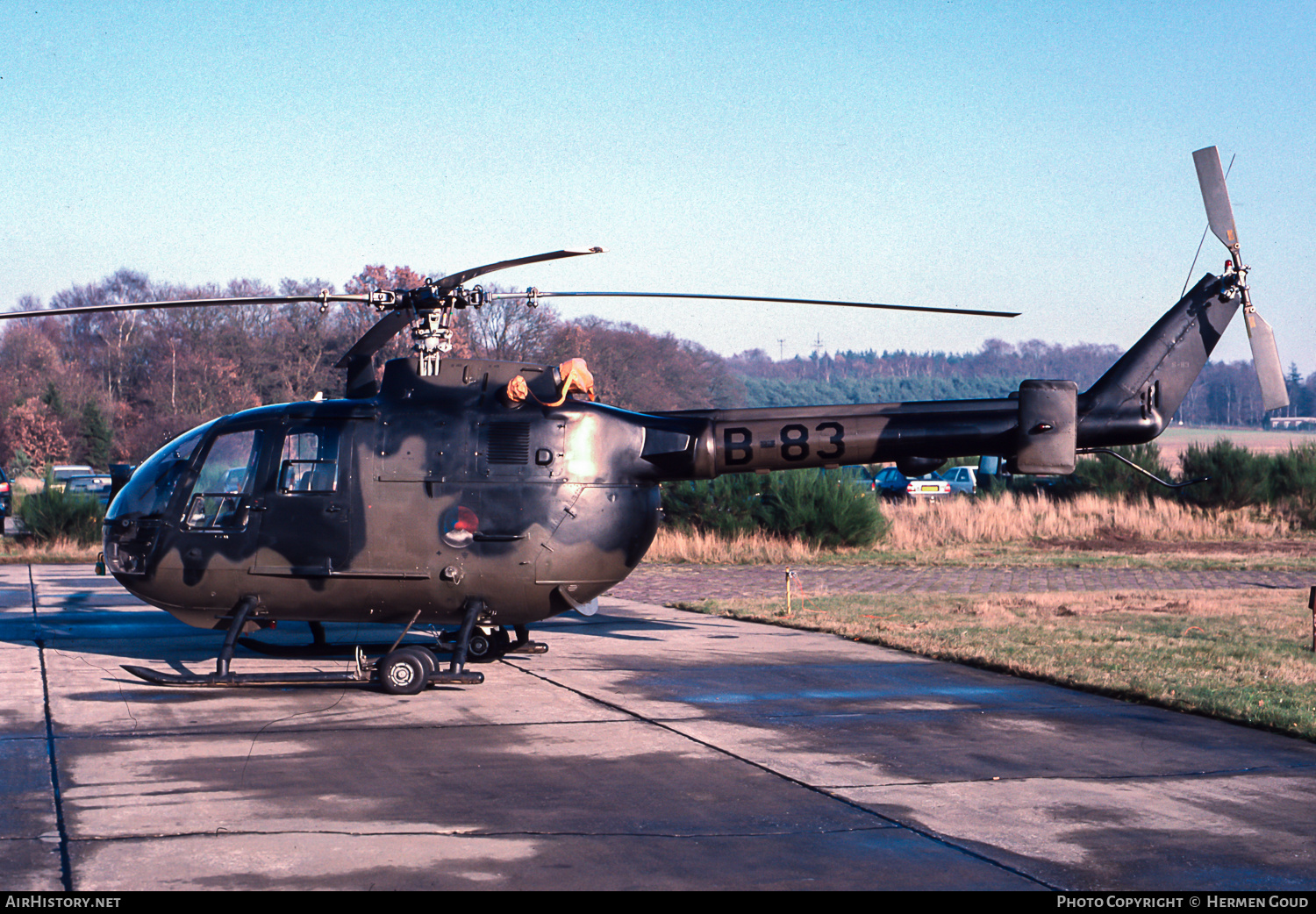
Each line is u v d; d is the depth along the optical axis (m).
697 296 8.92
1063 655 10.49
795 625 12.95
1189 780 6.46
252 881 4.64
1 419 70.00
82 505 23.34
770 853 5.12
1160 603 14.62
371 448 9.17
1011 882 4.76
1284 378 9.95
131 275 86.31
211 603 9.34
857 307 8.80
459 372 9.45
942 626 12.48
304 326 76.19
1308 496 28.83
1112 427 10.01
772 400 189.12
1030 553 23.61
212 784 6.14
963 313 8.66
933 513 27.83
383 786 6.15
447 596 9.24
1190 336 10.07
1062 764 6.80
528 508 9.16
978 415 9.82
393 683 8.68
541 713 8.16
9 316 8.43
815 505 23.62
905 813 5.75
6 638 11.74
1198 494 29.00
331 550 9.09
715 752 7.03
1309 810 5.88
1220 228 10.11
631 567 9.62
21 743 7.09
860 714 8.23
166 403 73.38
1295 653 10.67
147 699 8.54
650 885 4.67
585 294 9.03
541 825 5.49
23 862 4.84
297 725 7.71
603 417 9.45
